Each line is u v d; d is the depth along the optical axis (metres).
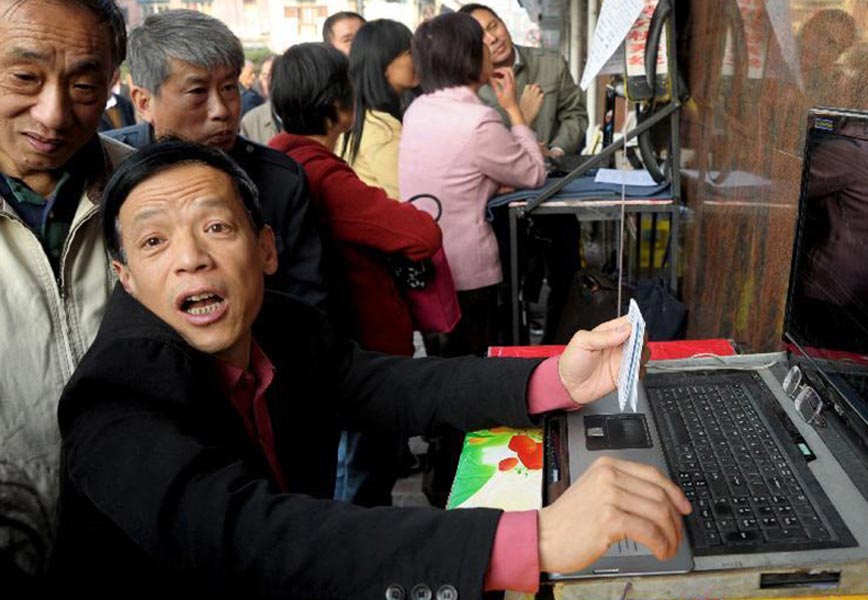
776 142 1.47
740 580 0.78
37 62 0.87
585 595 0.78
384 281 1.83
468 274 2.26
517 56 3.21
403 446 2.55
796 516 0.84
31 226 0.98
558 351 1.38
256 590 0.71
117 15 0.96
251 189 0.89
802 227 1.08
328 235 1.74
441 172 2.18
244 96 3.97
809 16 1.31
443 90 2.17
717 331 1.91
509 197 2.24
